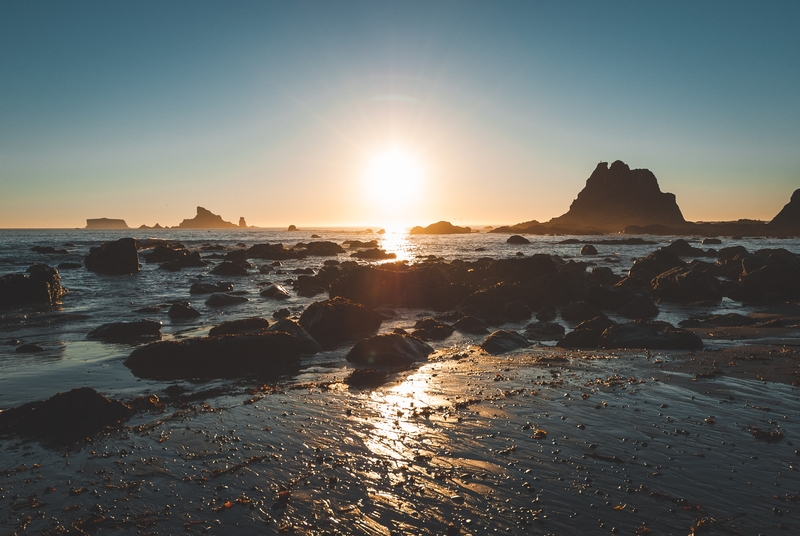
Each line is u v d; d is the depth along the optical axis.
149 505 5.92
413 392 10.16
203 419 8.68
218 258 55.56
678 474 6.46
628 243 100.88
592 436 7.73
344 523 5.50
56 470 6.82
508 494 6.03
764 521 5.39
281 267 46.25
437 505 5.82
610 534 5.20
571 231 178.25
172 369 12.12
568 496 5.95
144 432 8.10
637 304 20.50
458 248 83.75
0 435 8.05
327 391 10.31
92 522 5.55
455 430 8.07
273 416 8.80
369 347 12.95
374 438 7.79
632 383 10.52
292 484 6.36
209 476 6.60
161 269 41.72
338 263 46.91
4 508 5.86
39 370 11.96
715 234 160.88
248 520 5.58
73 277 35.84
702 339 15.04
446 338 16.09
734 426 8.05
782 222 162.38
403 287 24.17
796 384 10.22
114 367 12.27
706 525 5.30
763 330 16.09
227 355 12.59
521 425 8.23
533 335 16.28
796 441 7.46
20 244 78.69
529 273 29.61
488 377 11.22
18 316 19.55
